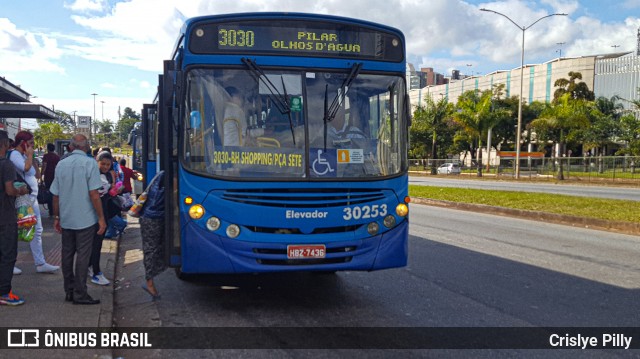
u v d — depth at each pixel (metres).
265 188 5.78
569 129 41.00
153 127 13.77
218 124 5.89
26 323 5.36
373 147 6.23
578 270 8.59
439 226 14.05
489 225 14.36
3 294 5.82
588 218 14.42
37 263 7.36
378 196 6.11
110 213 7.39
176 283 7.70
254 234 5.73
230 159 5.84
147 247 6.57
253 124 5.95
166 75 6.16
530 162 43.44
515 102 64.62
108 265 8.64
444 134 64.81
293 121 6.02
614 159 35.72
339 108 6.17
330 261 5.91
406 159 6.42
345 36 6.33
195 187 5.77
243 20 6.08
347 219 5.91
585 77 71.25
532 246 10.85
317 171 5.95
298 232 5.79
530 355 4.97
